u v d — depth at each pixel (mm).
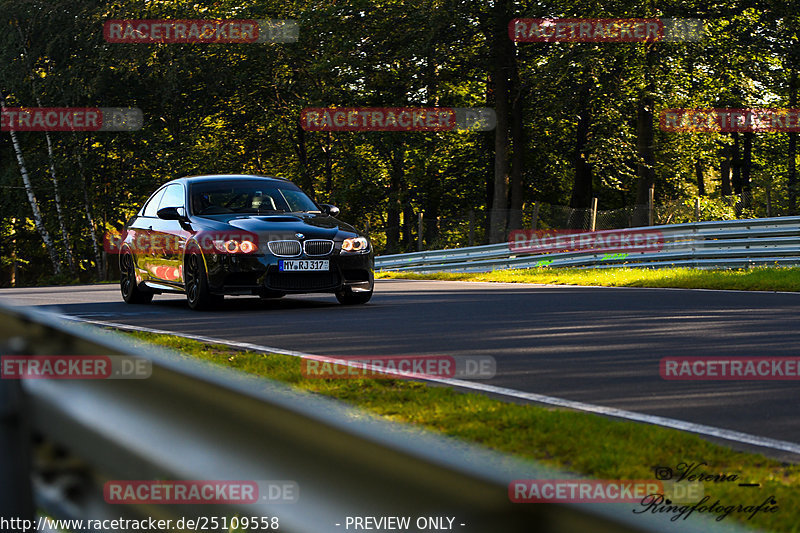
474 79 101875
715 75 91062
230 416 3107
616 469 9906
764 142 141250
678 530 2283
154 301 37688
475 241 86125
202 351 19797
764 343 21375
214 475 3107
